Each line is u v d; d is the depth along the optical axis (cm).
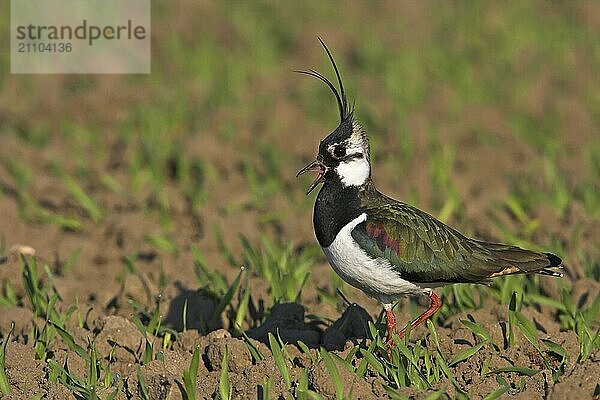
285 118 2114
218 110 2109
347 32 2764
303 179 1798
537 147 2014
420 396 920
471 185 1798
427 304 1230
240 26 2819
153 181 1738
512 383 1002
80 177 1825
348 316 1149
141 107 2139
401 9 3023
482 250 1062
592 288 1241
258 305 1238
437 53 2534
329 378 962
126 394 998
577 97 2277
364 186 1073
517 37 2708
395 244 1034
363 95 2250
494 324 1105
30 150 1903
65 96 2250
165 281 1330
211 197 1716
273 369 997
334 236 1061
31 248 1416
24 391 998
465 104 2216
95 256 1465
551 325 1166
